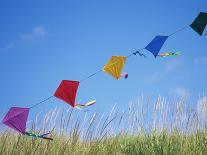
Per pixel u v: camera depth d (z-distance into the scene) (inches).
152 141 180.9
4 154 145.3
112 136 187.9
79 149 161.3
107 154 169.9
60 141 161.2
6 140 155.9
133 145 183.0
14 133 163.9
